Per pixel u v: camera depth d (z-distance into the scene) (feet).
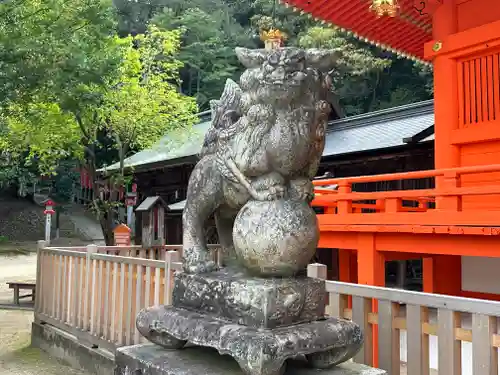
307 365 6.89
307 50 6.55
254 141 6.47
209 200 7.48
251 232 6.27
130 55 40.06
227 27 122.11
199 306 7.03
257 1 109.81
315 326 6.31
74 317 18.58
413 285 41.11
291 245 6.20
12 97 26.21
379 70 89.10
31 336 21.56
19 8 25.62
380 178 20.51
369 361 10.26
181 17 115.75
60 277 20.01
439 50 23.90
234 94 7.40
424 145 38.52
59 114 36.88
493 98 22.18
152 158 62.23
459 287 26.27
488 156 22.59
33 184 109.09
